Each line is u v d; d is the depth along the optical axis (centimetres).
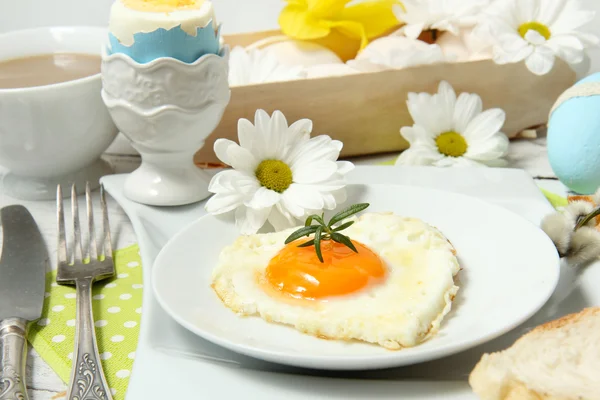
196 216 53
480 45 61
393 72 60
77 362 42
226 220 50
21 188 58
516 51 59
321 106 59
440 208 50
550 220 48
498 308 43
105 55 52
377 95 60
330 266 44
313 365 40
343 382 40
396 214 50
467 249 48
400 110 61
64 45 60
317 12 63
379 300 43
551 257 45
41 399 42
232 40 66
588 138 54
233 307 43
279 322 43
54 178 58
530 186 54
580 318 42
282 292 44
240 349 40
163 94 52
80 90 54
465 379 41
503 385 39
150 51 51
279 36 65
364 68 60
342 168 52
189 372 41
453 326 43
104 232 52
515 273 45
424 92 60
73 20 75
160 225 52
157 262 46
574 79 62
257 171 52
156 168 54
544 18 61
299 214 50
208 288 45
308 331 42
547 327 41
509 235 47
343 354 41
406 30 62
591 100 54
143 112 52
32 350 45
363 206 46
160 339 43
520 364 39
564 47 60
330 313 43
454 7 62
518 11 61
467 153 60
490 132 59
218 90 53
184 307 43
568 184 56
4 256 49
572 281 46
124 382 43
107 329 46
